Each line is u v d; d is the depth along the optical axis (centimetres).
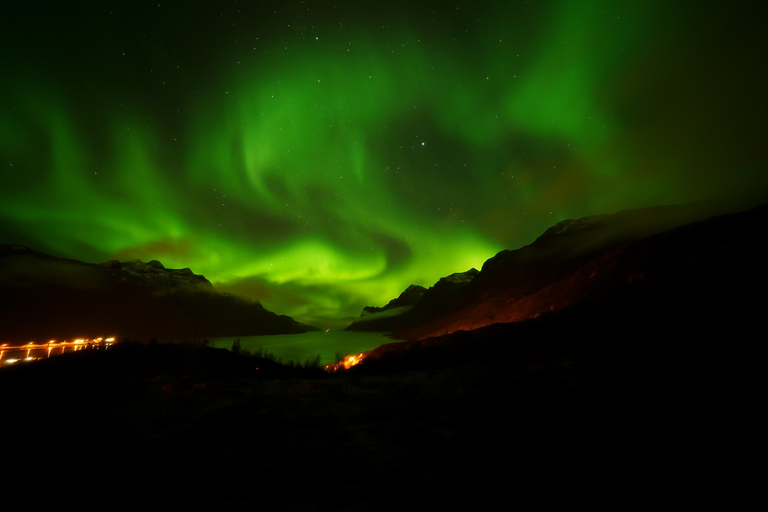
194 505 400
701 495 371
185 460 529
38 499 412
